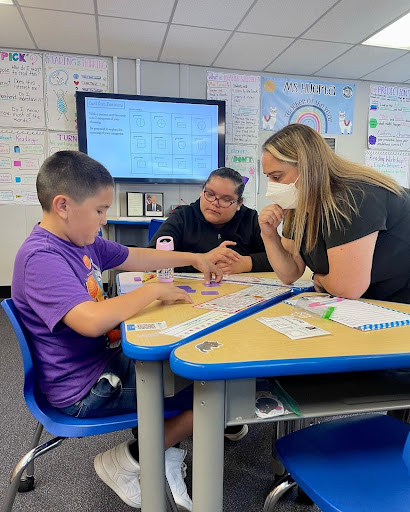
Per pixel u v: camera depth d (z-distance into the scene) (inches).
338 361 23.9
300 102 163.8
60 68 143.3
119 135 146.1
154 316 33.0
